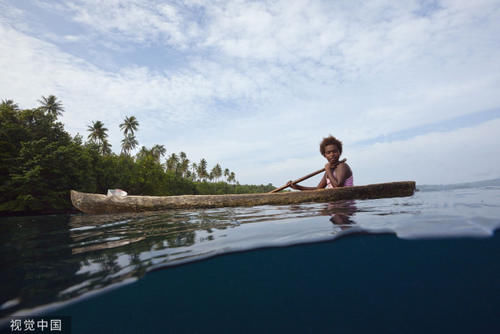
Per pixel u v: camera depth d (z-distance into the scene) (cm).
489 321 132
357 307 148
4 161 1683
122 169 2939
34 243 207
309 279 164
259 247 163
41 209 1772
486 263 150
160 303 142
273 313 149
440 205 258
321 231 181
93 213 456
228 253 158
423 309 142
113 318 128
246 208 379
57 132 2073
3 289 119
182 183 4631
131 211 438
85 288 117
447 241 149
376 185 422
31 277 131
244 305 153
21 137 1816
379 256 164
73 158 1936
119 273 133
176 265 145
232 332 145
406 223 180
